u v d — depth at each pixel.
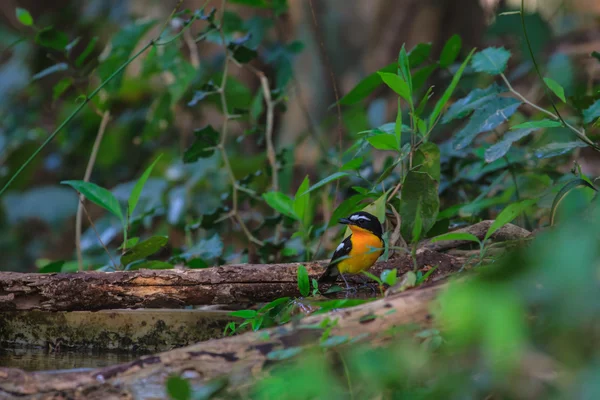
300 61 20.17
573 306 3.34
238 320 8.27
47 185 20.94
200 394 4.46
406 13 21.19
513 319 3.46
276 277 7.49
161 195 15.64
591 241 3.32
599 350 3.67
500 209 10.70
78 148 19.50
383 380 4.34
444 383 4.25
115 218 15.50
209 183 16.12
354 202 8.98
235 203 11.16
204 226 11.30
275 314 7.25
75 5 24.02
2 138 19.75
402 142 12.53
